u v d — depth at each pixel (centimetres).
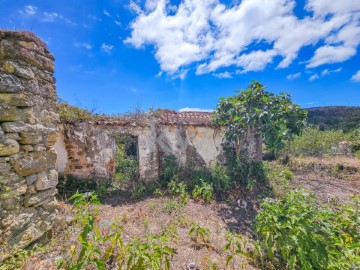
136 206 527
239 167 729
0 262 206
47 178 291
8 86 241
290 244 288
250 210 543
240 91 652
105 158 674
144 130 699
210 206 557
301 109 578
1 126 234
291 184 727
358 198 380
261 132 643
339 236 310
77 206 257
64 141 639
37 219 271
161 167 742
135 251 229
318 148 1117
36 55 285
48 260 240
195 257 311
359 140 1162
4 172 231
